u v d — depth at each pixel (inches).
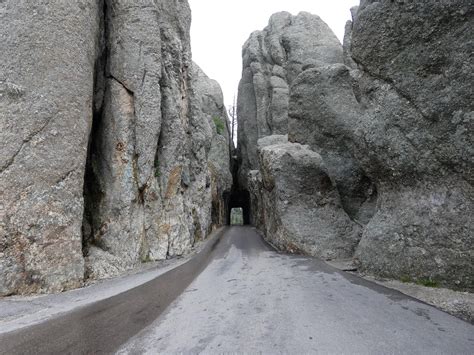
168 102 842.2
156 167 800.3
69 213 494.0
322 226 749.3
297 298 350.9
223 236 1279.5
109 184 684.1
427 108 394.0
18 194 450.0
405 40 421.7
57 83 514.0
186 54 1078.4
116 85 717.3
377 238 457.1
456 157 359.3
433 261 376.8
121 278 525.3
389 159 449.4
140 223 695.1
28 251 440.5
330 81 826.2
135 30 745.0
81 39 565.3
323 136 826.2
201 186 1173.1
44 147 484.7
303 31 1836.9
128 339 245.4
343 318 276.5
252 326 267.1
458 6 357.1
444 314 276.5
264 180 982.4
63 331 266.2
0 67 468.4
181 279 487.5
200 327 268.5
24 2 505.0
